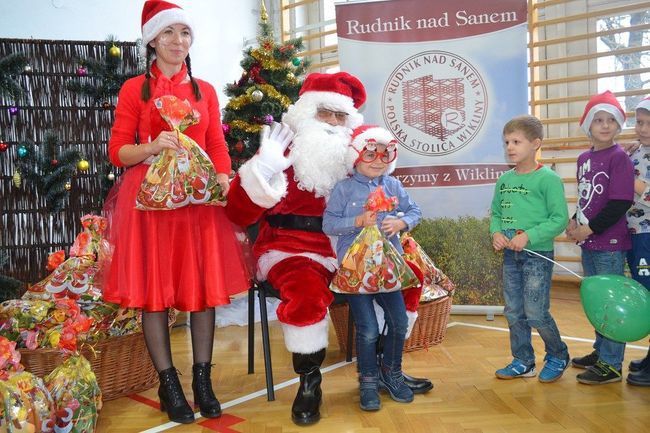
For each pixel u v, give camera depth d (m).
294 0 5.48
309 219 2.22
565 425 1.98
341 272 2.09
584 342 2.96
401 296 2.24
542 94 4.57
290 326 2.05
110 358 2.35
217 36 5.28
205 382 2.18
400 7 3.50
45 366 2.22
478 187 3.52
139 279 2.04
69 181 3.67
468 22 3.45
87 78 3.90
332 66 5.19
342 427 2.03
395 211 2.28
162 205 1.97
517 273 2.45
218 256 2.10
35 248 3.77
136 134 2.20
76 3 4.46
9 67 3.32
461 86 3.48
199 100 2.19
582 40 4.36
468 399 2.25
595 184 2.39
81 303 2.31
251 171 1.99
